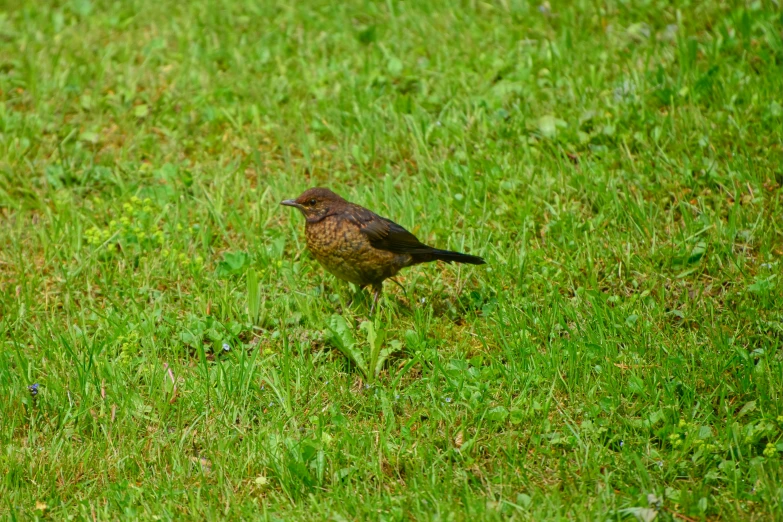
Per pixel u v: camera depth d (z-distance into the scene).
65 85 15.45
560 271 11.04
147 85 15.62
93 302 11.19
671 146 12.97
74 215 12.57
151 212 12.68
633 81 14.12
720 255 11.11
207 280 11.36
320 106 14.58
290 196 12.80
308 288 11.22
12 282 11.66
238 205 12.82
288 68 15.85
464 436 8.75
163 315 10.85
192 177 13.23
